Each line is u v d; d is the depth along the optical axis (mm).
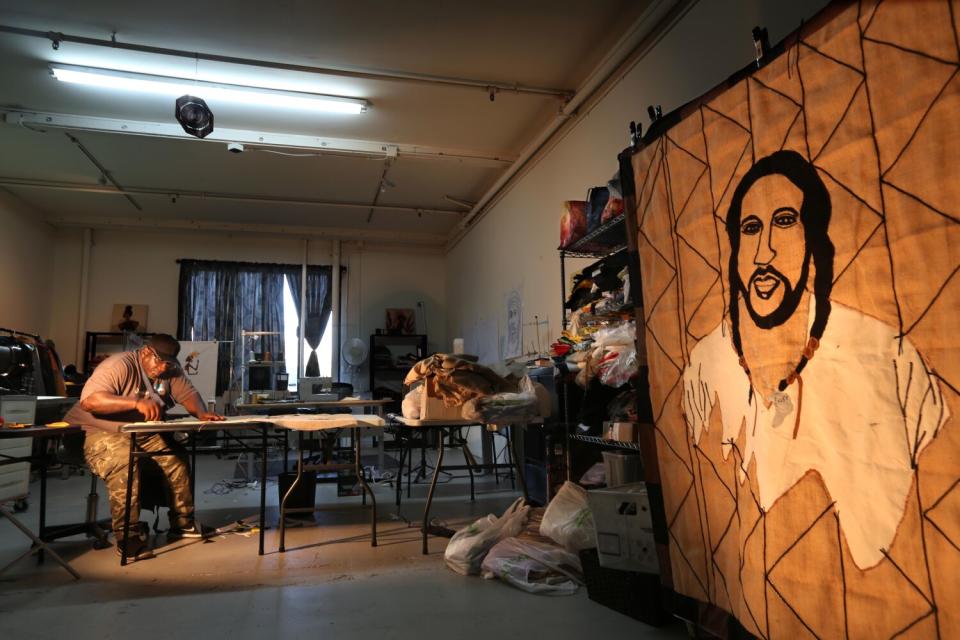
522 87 4824
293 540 3303
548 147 5574
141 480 3424
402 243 10008
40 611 2240
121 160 6457
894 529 1182
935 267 1139
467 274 8617
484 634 1968
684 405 1868
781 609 1426
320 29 4109
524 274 6156
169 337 3572
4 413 4211
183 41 4234
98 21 3998
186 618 2154
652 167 2078
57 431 2869
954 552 1073
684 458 1860
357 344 8703
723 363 1702
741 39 3021
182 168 6723
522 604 2238
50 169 6707
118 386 3318
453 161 6383
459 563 2646
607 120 4438
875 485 1226
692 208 1860
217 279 9156
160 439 3416
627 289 2857
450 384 3107
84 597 2393
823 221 1386
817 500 1354
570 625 2033
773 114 1552
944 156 1131
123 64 4520
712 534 1723
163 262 9062
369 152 6020
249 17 3977
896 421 1193
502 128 5699
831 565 1308
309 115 5391
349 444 7410
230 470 6473
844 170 1336
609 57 4188
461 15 3973
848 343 1304
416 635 1973
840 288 1333
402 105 5223
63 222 8367
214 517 3998
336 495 4758
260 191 7574
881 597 1197
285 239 9586
